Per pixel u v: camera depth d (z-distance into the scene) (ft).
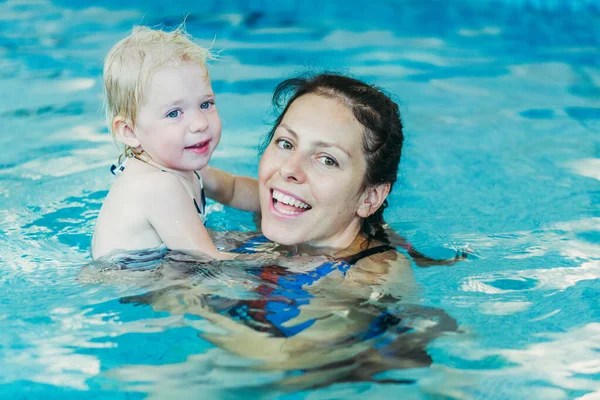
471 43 24.45
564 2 28.96
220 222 12.21
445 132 16.84
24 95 18.43
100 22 25.58
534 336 8.70
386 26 26.37
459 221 12.35
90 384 7.68
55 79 19.63
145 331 8.57
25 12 26.91
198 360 8.04
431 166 14.89
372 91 10.36
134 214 10.23
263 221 10.37
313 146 9.70
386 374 7.89
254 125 16.70
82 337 8.47
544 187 13.79
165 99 10.24
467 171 14.62
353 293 9.42
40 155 14.76
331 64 21.57
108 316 8.88
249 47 23.27
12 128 16.26
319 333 8.48
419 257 10.87
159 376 7.79
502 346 8.49
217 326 8.62
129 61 10.40
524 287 9.95
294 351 8.18
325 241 10.52
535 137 16.48
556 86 20.21
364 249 10.67
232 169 14.25
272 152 10.07
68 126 16.44
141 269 9.87
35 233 11.45
